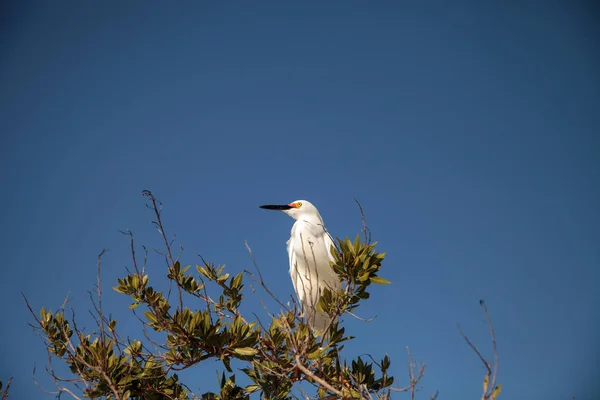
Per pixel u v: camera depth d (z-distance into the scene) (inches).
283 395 234.1
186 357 229.8
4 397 206.2
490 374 141.5
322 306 237.8
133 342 255.4
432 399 139.2
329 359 240.2
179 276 271.6
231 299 282.5
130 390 236.4
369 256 226.8
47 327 245.0
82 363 233.0
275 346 233.6
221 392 245.1
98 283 210.1
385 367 246.5
